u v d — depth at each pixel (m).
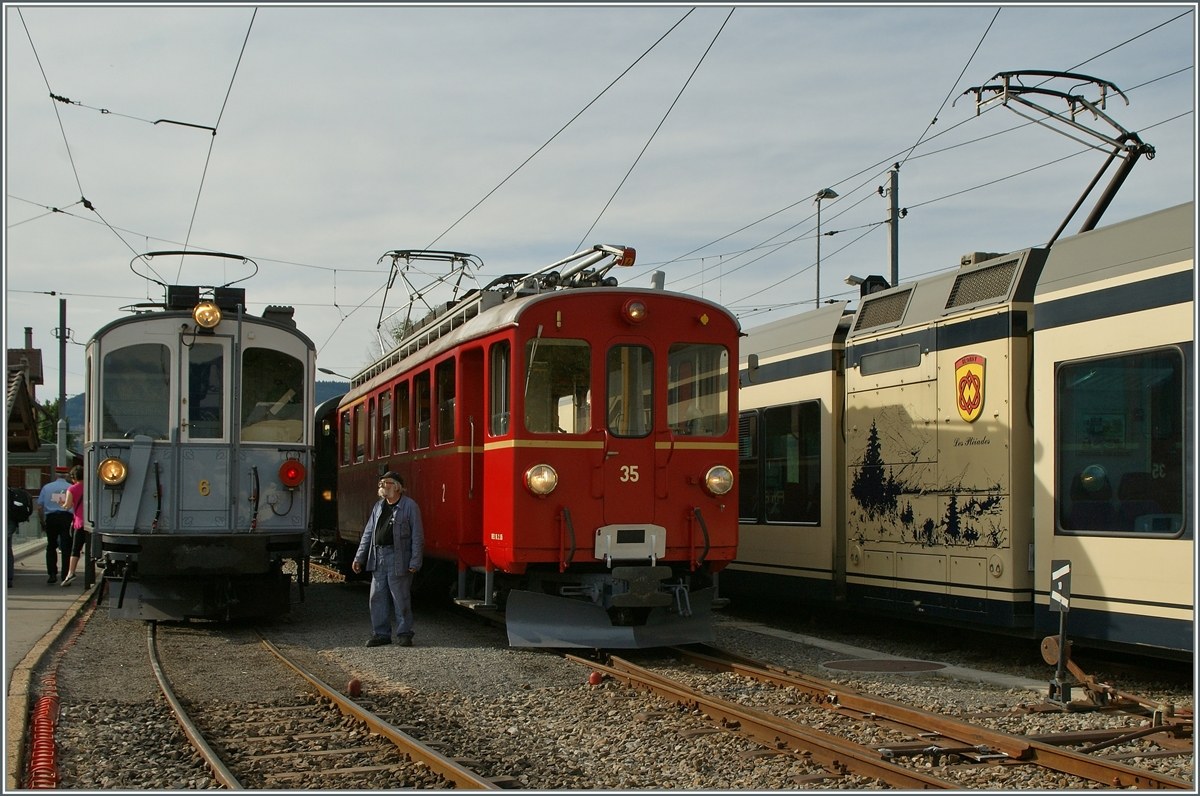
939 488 9.84
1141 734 6.43
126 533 11.21
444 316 12.53
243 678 8.71
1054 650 7.48
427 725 6.96
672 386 10.20
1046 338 8.80
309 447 12.04
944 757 6.11
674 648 10.31
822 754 6.00
